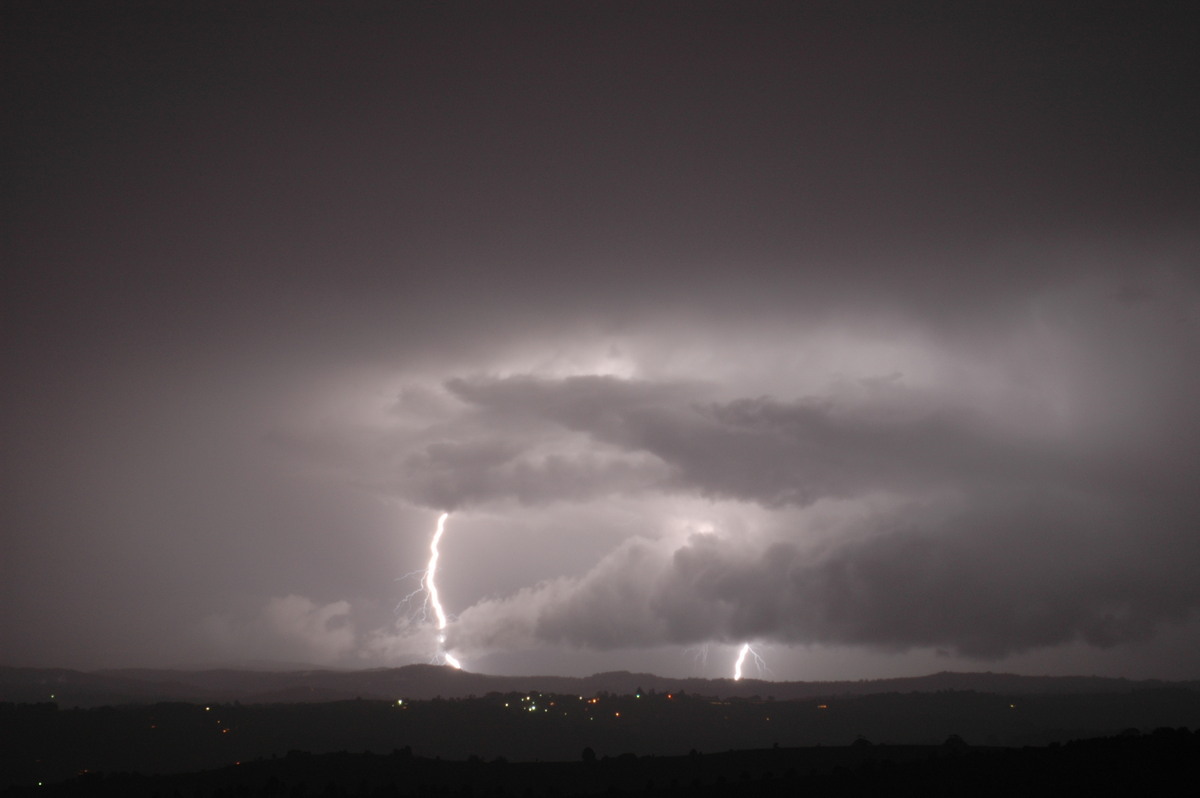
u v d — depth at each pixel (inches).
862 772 1668.3
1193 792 1304.1
